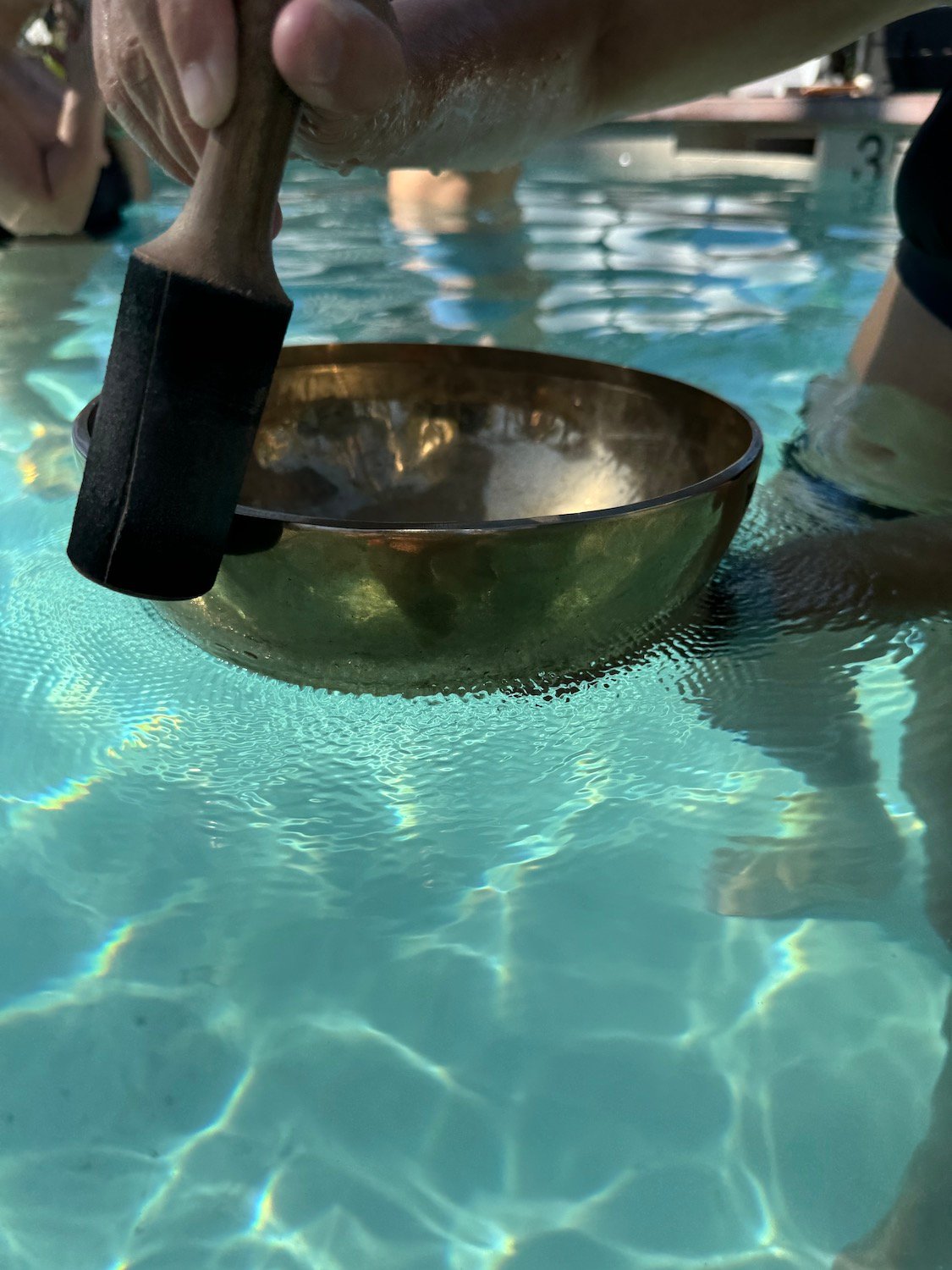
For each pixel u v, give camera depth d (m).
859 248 2.34
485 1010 0.51
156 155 0.66
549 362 0.95
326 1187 0.44
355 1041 0.49
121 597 0.81
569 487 0.95
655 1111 0.47
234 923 0.55
